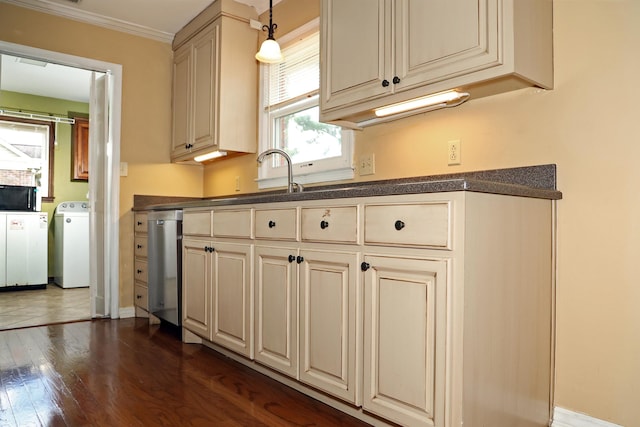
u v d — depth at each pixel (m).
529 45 1.56
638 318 1.48
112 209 3.45
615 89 1.54
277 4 3.07
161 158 3.69
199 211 2.61
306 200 1.87
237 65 3.15
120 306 3.50
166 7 3.20
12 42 3.02
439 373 1.35
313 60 2.80
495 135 1.85
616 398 1.53
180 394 1.95
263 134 3.17
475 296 1.34
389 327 1.51
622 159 1.52
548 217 1.66
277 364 2.01
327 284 1.77
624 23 1.53
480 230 1.36
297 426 1.65
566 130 1.65
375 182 2.36
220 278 2.41
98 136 3.52
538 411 1.61
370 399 1.58
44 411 1.76
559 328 1.67
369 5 1.96
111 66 3.43
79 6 3.17
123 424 1.66
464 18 1.59
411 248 1.44
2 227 4.79
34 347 2.65
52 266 5.51
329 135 2.72
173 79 3.68
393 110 2.03
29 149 5.41
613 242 1.54
